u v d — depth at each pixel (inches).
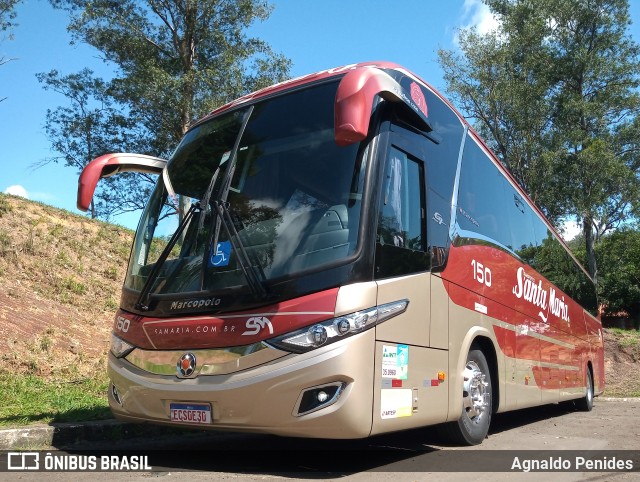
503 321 293.6
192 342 192.5
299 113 219.8
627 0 1312.7
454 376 232.7
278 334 180.2
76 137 1120.2
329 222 192.9
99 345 403.5
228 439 265.0
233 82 912.3
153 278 213.3
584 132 1290.6
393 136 215.3
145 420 205.3
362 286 185.2
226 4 988.6
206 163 230.2
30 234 514.9
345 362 176.7
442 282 230.5
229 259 196.5
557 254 429.7
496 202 313.9
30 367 343.6
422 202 227.9
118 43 987.3
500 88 1224.8
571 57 1307.8
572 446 271.6
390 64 237.0
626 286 1647.4
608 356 869.8
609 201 1270.9
